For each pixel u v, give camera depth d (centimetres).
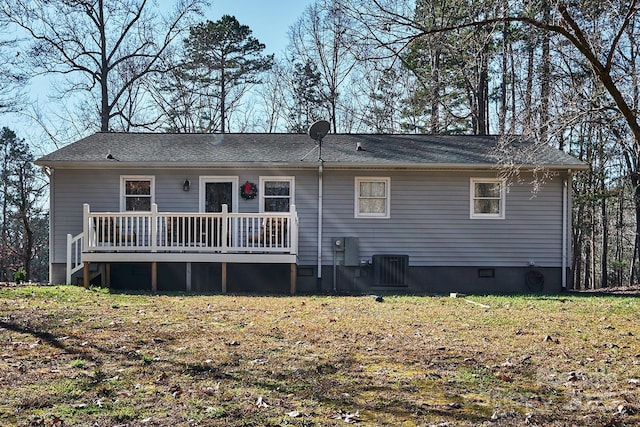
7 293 1173
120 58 2741
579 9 955
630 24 1003
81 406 477
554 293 1452
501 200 1523
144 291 1339
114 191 1528
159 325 833
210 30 3178
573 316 953
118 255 1367
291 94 3278
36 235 3722
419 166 1480
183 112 3105
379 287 1507
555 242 1518
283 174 1534
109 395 507
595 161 2466
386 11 827
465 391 538
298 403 497
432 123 2447
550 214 1519
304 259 1523
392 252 1527
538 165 1377
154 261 1370
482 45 1102
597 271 3453
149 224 1383
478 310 1024
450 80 2395
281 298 1225
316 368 605
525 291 1501
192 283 1483
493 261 1521
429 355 665
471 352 682
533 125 1137
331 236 1530
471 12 980
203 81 3209
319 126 1534
